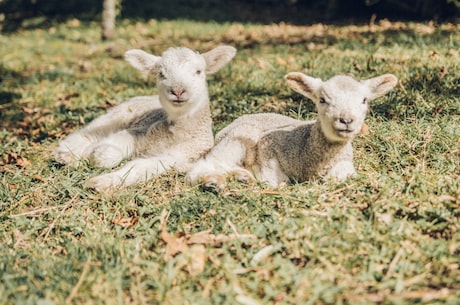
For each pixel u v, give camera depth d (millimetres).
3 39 17203
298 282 3443
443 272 3568
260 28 15023
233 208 4527
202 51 12562
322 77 8023
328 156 4902
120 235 4348
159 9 19172
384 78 5000
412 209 4191
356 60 8742
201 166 5391
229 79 8922
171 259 3869
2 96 10258
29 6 21500
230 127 5891
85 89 9922
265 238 4039
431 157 5363
